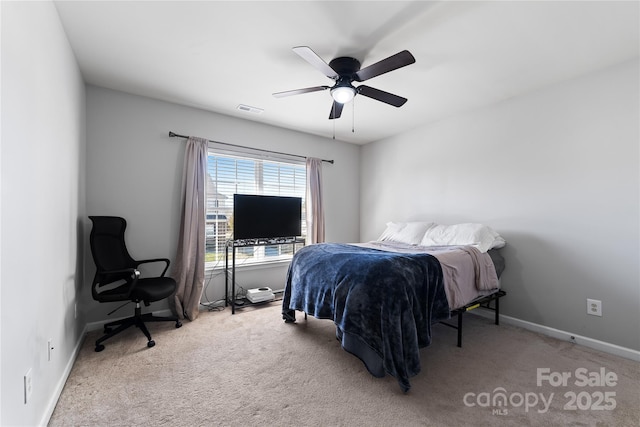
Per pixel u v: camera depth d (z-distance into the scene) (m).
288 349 2.30
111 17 1.80
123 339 2.47
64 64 1.90
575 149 2.55
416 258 2.12
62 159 1.83
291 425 1.46
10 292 1.10
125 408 1.58
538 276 2.77
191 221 3.13
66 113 1.95
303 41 2.05
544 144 2.75
